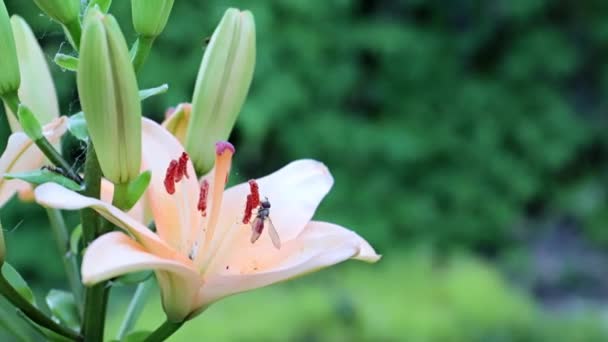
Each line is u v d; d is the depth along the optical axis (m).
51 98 0.85
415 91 2.92
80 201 0.75
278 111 2.58
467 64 3.05
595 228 2.95
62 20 0.79
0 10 0.80
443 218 2.81
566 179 3.12
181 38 2.38
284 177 0.83
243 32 0.83
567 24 3.12
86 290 0.80
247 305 1.87
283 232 0.81
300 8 2.59
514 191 2.89
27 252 2.22
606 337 1.99
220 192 0.80
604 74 3.14
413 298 2.00
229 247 0.80
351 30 2.77
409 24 2.94
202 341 1.73
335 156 2.74
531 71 2.99
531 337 1.96
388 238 2.67
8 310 0.83
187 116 0.85
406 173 2.82
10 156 0.80
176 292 0.77
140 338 0.80
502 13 2.98
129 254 0.74
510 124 2.96
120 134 0.77
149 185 0.80
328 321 1.83
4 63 0.80
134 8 0.80
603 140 3.08
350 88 2.79
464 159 2.87
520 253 2.79
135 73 0.80
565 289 2.71
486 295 2.02
